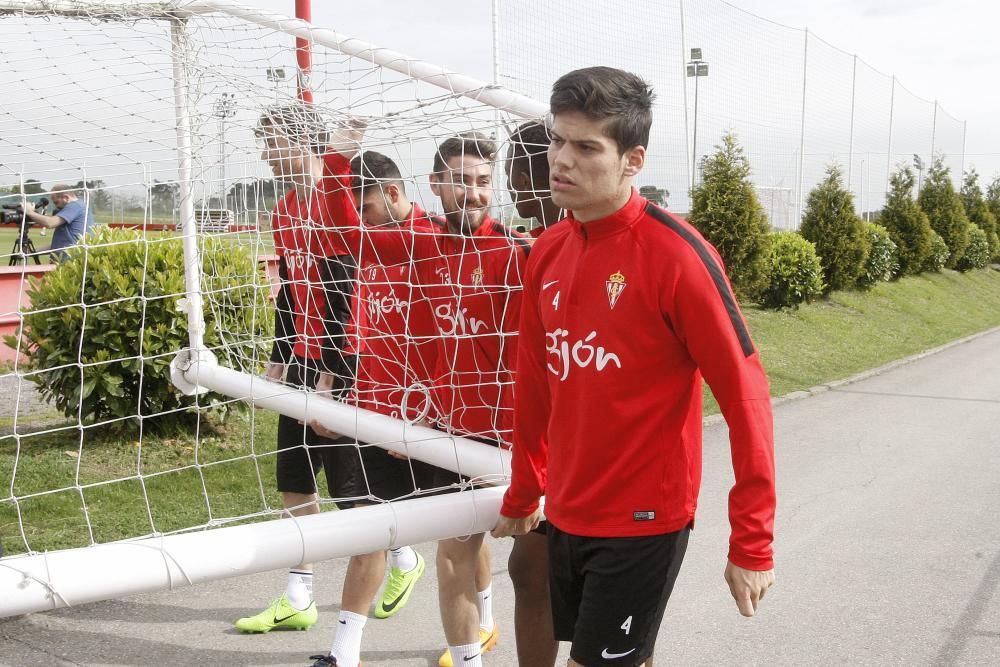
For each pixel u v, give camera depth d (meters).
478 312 2.74
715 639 3.49
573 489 2.07
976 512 5.16
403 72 2.89
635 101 1.89
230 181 3.84
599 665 2.05
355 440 3.40
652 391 1.96
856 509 5.18
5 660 3.16
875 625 3.62
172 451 5.66
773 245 14.02
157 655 3.24
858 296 17.23
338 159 2.93
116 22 3.61
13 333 6.40
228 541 2.26
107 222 3.32
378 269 3.12
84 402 5.68
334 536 2.36
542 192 2.61
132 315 5.61
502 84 2.75
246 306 4.48
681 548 2.04
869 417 7.95
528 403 2.27
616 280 1.95
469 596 2.76
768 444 1.87
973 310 20.39
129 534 4.26
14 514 4.42
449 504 2.51
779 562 4.31
